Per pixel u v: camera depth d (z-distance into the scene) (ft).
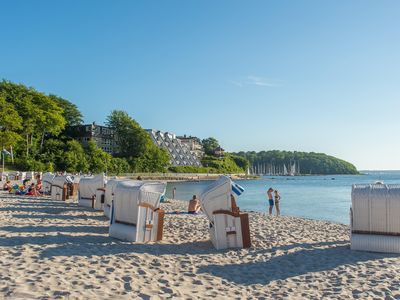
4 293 20.03
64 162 268.62
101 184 64.34
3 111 214.07
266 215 71.15
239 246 36.09
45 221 48.85
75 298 19.93
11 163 240.32
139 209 37.06
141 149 360.48
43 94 285.43
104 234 41.06
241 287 24.45
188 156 505.66
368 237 33.91
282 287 24.50
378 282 25.08
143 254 31.22
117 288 22.36
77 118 357.00
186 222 52.90
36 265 25.88
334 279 26.07
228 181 36.09
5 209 59.93
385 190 33.81
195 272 27.40
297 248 35.94
